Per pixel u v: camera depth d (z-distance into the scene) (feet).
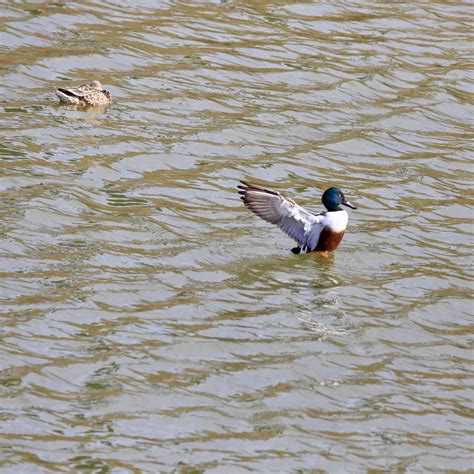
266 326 54.03
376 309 57.52
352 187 73.05
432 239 67.05
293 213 62.44
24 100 78.69
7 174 66.95
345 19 102.83
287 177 73.00
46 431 43.21
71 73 84.17
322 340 53.26
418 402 48.70
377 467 43.34
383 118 84.89
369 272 62.08
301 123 81.76
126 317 52.95
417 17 105.81
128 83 83.92
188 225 64.54
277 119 81.61
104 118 77.51
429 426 46.85
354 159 77.61
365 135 81.25
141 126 77.10
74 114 77.36
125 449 42.57
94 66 85.76
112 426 44.04
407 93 90.22
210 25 96.68
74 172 68.74
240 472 41.86
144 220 63.87
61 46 88.33
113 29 92.84
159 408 45.65
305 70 90.79
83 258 58.54
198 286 57.41
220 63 89.56
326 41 97.30
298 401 47.44
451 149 81.41
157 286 56.59
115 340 50.65
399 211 70.54
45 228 61.26
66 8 95.25
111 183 68.23
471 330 56.34
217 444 43.57
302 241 63.16
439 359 52.95
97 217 63.46
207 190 69.46
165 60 88.79
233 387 47.93
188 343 51.16
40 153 70.59
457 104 89.35
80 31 91.56
